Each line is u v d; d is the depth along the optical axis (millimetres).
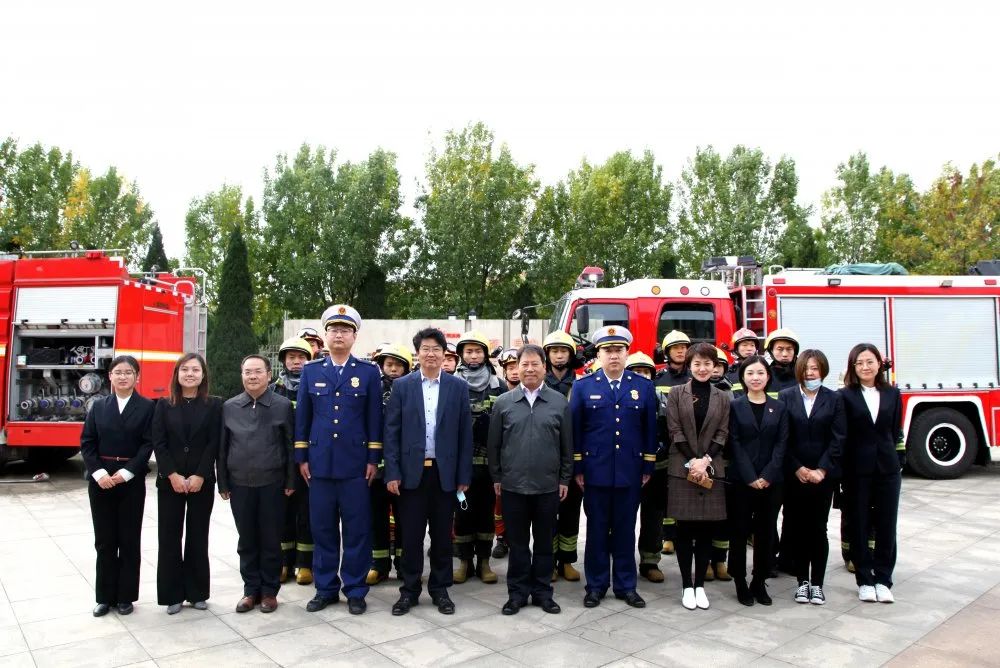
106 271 10164
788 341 6254
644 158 31094
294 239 30172
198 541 4965
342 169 30844
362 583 4977
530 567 5117
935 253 23141
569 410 5141
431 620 4773
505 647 4277
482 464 5707
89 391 10031
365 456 5078
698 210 30750
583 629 4594
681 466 5031
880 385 5230
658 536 5797
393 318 31438
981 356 9938
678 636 4461
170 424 4883
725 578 5781
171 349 11539
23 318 10148
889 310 9797
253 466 4965
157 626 4645
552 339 6125
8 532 7281
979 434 9953
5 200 29719
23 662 4062
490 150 29312
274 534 5020
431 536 5070
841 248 31797
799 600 5109
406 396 5043
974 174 22766
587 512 5184
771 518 5059
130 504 4891
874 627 4594
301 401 5109
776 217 30688
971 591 5305
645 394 5203
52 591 5395
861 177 31828
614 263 29219
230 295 23062
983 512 7914
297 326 23797
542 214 30094
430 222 28781
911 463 9797
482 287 29156
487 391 5891
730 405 5105
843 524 5945
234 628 4609
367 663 4035
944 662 4023
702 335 9438
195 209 33562
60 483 10312
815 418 5066
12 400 10070
